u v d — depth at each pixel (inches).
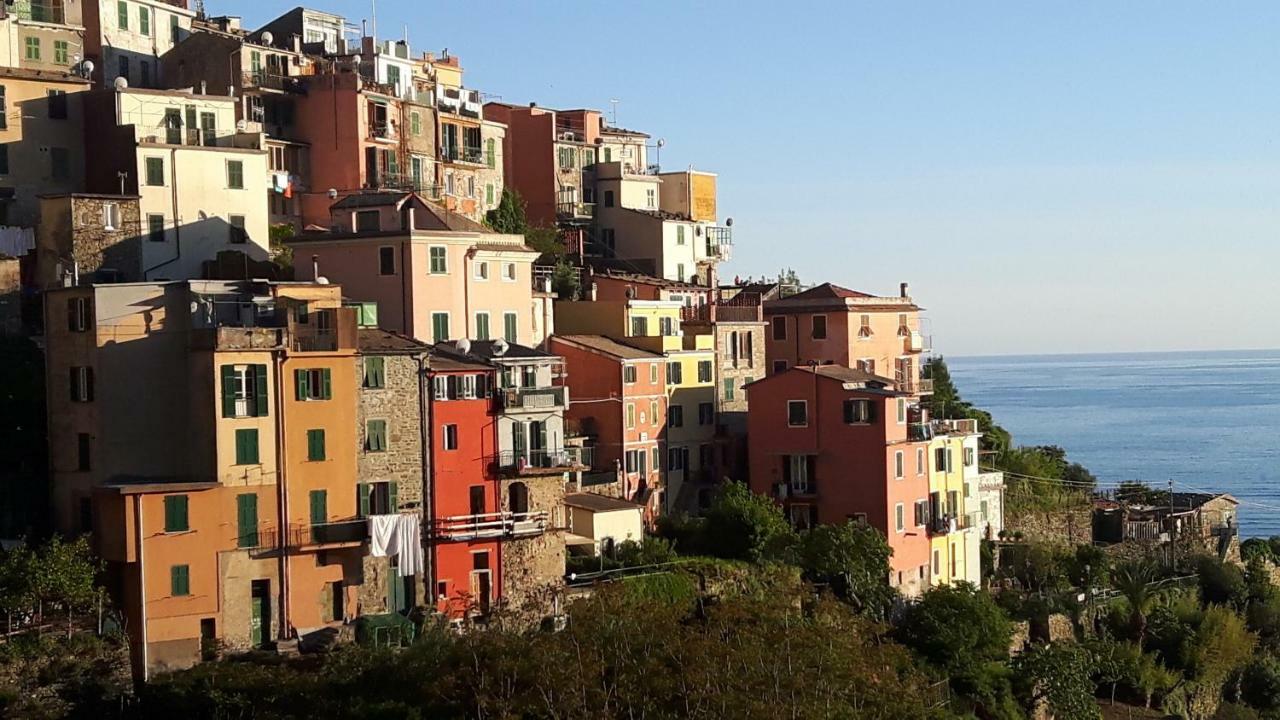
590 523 4362.7
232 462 3550.7
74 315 3651.6
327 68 5826.8
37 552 3425.2
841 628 3681.1
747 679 3196.4
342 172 5482.3
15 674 3176.7
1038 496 6225.4
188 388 3627.0
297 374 3659.0
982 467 5974.4
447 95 6225.4
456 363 3971.5
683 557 4362.7
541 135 6535.4
